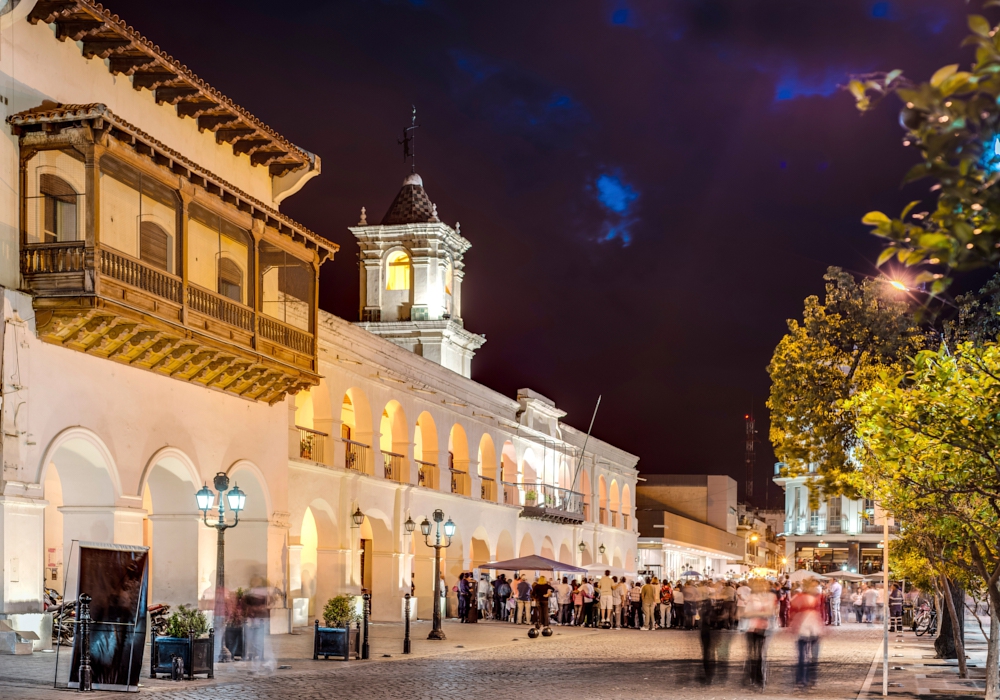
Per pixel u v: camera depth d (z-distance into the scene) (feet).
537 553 166.91
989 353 35.73
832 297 90.12
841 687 61.82
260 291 85.71
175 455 78.13
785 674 70.03
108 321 66.95
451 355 163.22
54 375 66.23
